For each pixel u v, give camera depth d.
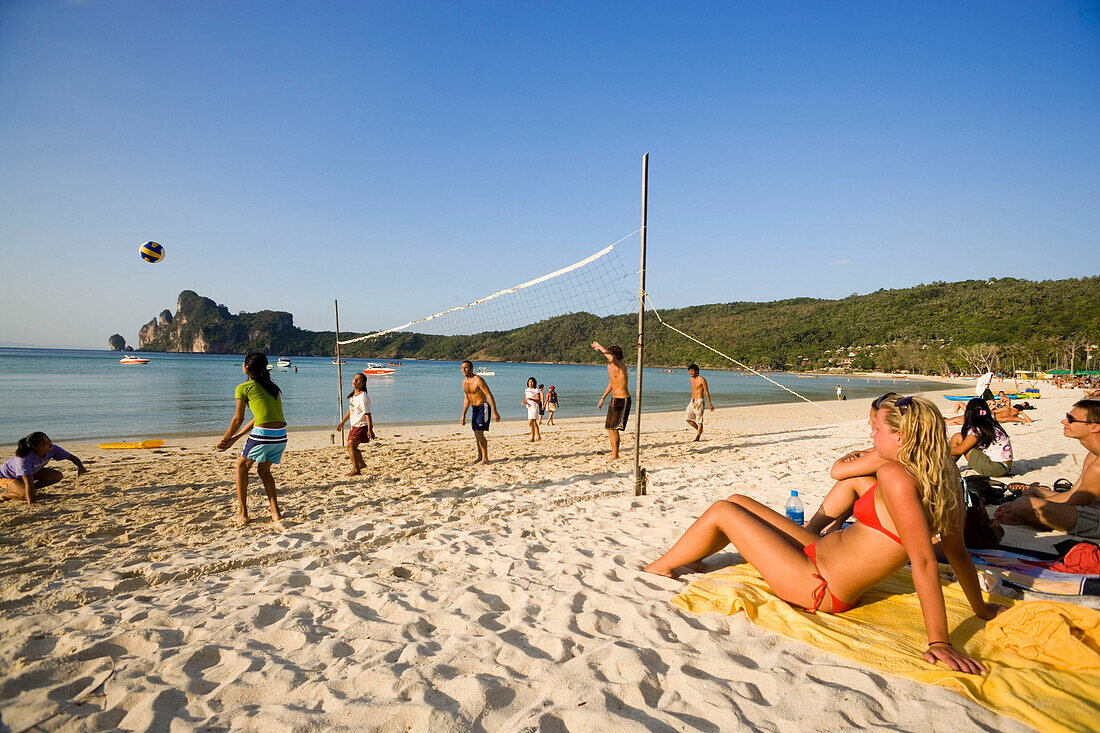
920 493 2.32
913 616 2.62
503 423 16.72
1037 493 4.38
